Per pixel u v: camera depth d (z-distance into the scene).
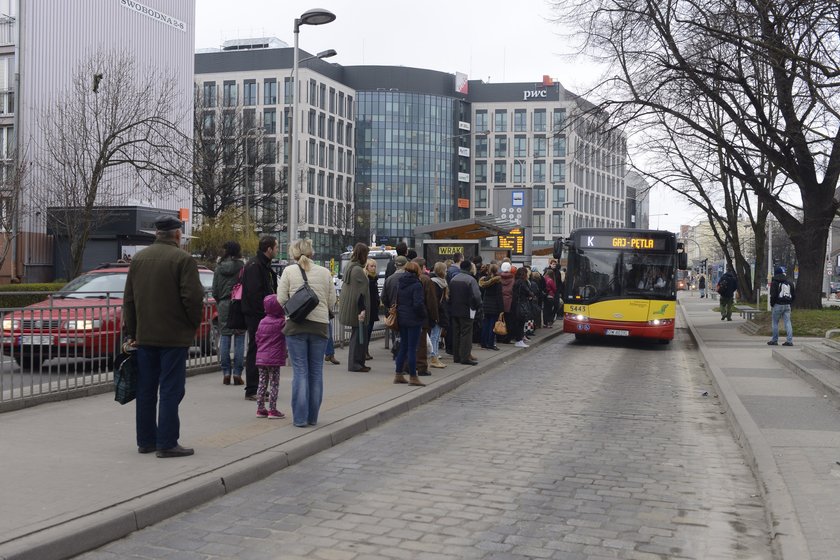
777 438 8.26
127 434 7.78
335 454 7.83
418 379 12.03
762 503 6.30
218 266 11.52
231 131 57.31
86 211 31.05
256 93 82.25
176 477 6.18
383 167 95.00
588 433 9.14
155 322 6.72
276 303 8.67
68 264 38.84
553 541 5.26
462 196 101.88
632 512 5.99
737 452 8.28
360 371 13.43
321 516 5.74
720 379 13.13
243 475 6.55
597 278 21.12
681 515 5.94
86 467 6.45
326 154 86.44
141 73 43.25
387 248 40.06
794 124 22.47
